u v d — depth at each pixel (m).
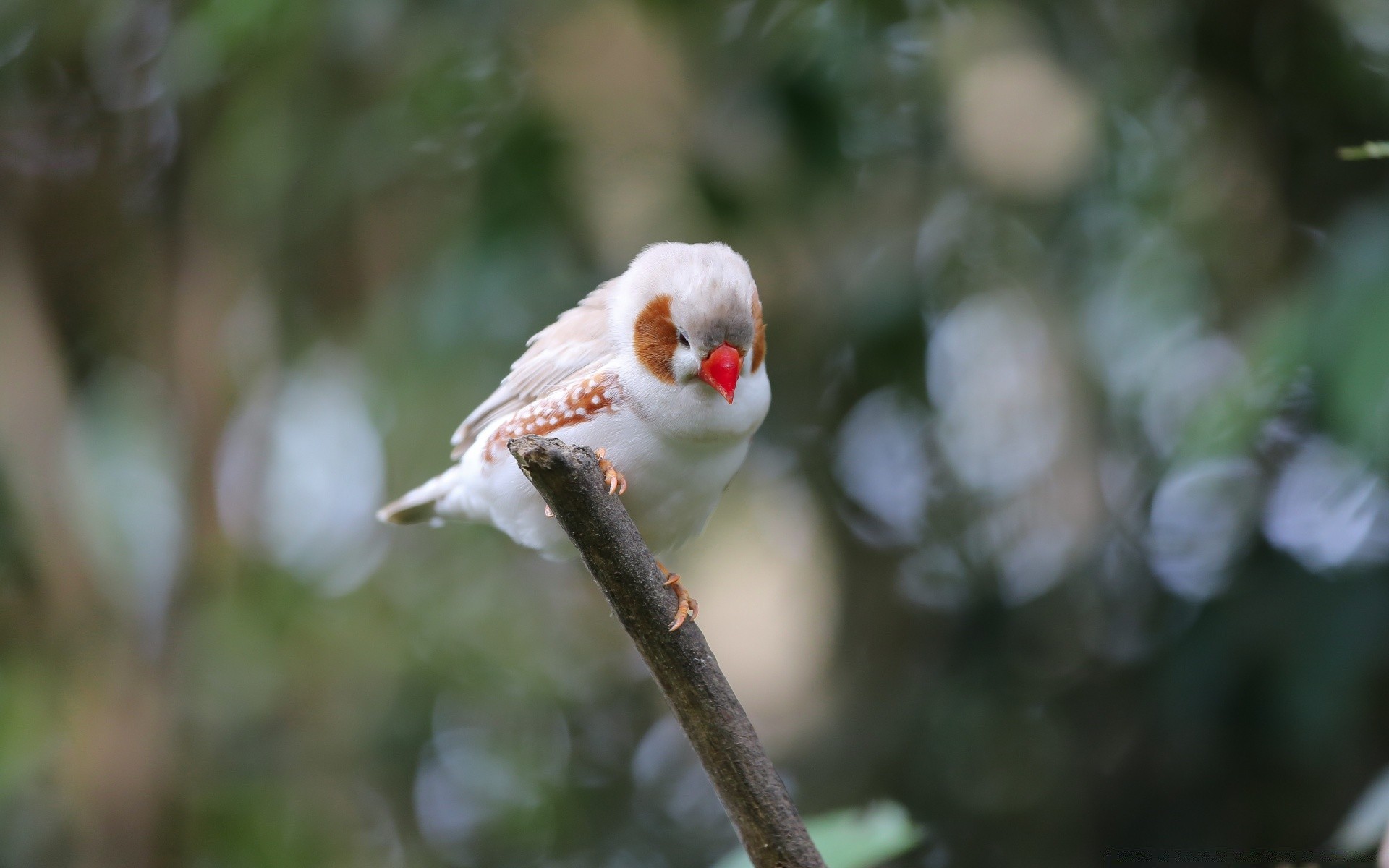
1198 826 9.78
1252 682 8.71
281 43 9.41
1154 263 10.32
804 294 9.99
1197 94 10.23
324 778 12.05
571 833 12.65
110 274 12.23
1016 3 9.45
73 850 10.92
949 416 11.27
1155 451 10.58
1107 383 10.77
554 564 12.84
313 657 12.12
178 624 11.37
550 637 13.00
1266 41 9.76
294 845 11.44
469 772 12.87
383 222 10.60
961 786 10.93
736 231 9.35
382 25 9.09
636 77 9.22
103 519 11.42
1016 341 11.03
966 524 11.63
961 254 10.37
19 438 10.66
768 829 4.07
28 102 11.79
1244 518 9.53
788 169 9.33
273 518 12.78
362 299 10.86
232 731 11.83
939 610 11.63
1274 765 9.30
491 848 12.77
